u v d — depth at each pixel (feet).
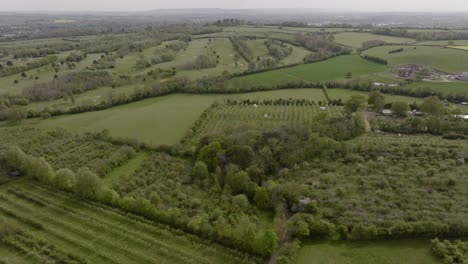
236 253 157.79
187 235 170.30
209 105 379.76
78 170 221.66
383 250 156.25
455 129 278.67
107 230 176.86
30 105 392.27
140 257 158.51
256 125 303.68
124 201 191.21
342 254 155.53
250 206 190.80
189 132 294.66
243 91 426.10
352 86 421.59
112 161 243.40
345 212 180.55
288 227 169.07
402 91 393.09
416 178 212.64
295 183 208.44
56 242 169.68
